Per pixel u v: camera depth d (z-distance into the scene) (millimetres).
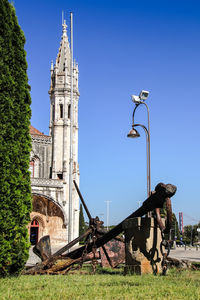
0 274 11703
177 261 14281
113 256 16219
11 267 12125
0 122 12344
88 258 14969
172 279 10547
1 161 12180
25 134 13203
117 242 16594
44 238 16125
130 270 12562
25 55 13711
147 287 8750
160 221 12047
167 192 11695
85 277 11898
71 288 8922
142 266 12258
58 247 51969
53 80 62250
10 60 13125
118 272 14633
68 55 63094
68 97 60406
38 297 7676
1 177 12094
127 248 12844
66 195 55281
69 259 15070
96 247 14555
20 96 13180
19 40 13523
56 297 7621
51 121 60781
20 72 13383
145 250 12375
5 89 12742
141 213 12773
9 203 12156
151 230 12594
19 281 10547
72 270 14711
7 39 13062
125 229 13062
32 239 54000
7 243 11859
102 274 13633
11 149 12500
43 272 13922
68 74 61625
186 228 112625
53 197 53938
